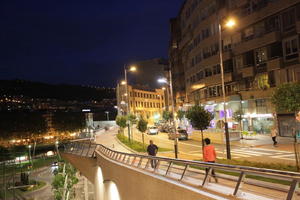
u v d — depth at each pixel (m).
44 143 131.88
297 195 7.04
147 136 57.06
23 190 60.66
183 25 67.56
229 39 46.06
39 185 62.97
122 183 17.75
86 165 32.97
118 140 52.12
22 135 132.50
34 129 136.75
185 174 12.28
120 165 18.16
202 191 9.88
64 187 44.78
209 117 27.98
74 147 40.66
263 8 38.88
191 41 60.19
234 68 45.25
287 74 36.84
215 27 48.62
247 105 43.81
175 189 11.16
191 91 60.78
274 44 38.12
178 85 77.12
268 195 8.79
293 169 16.09
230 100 44.47
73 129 148.75
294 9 35.25
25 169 82.19
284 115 36.06
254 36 41.44
